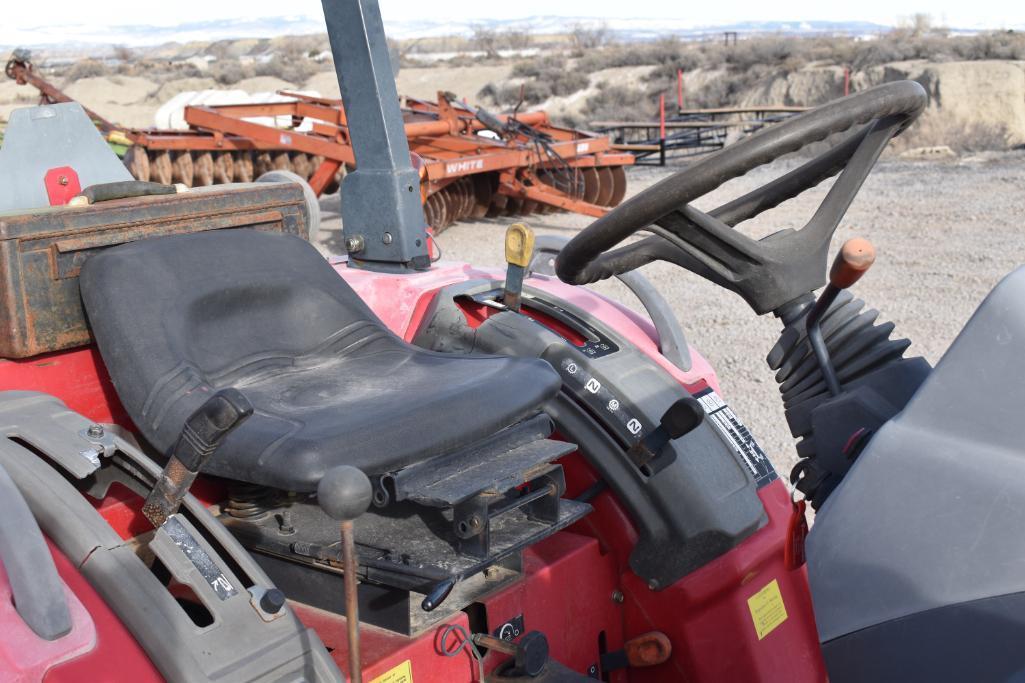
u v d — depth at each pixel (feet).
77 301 6.35
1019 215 33.42
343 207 8.78
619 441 7.41
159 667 4.61
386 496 5.62
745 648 7.29
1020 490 3.66
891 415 5.22
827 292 5.25
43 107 7.55
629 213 5.20
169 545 5.05
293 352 6.74
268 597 4.98
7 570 4.37
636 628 7.64
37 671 4.26
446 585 5.66
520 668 6.33
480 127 38.50
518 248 7.82
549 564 7.12
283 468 5.32
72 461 5.29
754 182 40.73
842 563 3.99
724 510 7.26
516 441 6.32
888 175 45.80
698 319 21.95
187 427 4.70
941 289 23.81
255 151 37.27
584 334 8.00
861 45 105.81
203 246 6.70
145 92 163.32
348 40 8.33
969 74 80.12
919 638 3.72
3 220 5.97
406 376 6.57
